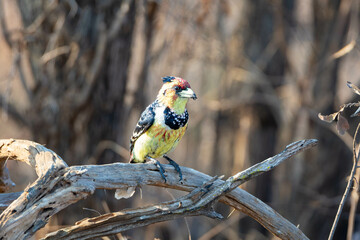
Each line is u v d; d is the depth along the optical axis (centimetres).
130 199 1232
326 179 1577
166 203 619
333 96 1533
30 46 1125
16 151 627
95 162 1140
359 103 639
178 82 718
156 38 1431
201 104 1748
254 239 1555
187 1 1421
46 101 1123
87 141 1141
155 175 654
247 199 687
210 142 1761
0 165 712
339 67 1555
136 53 1376
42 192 527
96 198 1144
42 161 574
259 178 1636
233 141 1670
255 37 1584
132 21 1167
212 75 1711
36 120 1134
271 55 1568
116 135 1178
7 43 1153
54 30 1112
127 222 595
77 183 552
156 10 1234
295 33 1579
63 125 1126
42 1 1122
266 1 1564
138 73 1255
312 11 1555
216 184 654
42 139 1135
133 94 1240
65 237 558
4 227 495
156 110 725
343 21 1516
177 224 1714
